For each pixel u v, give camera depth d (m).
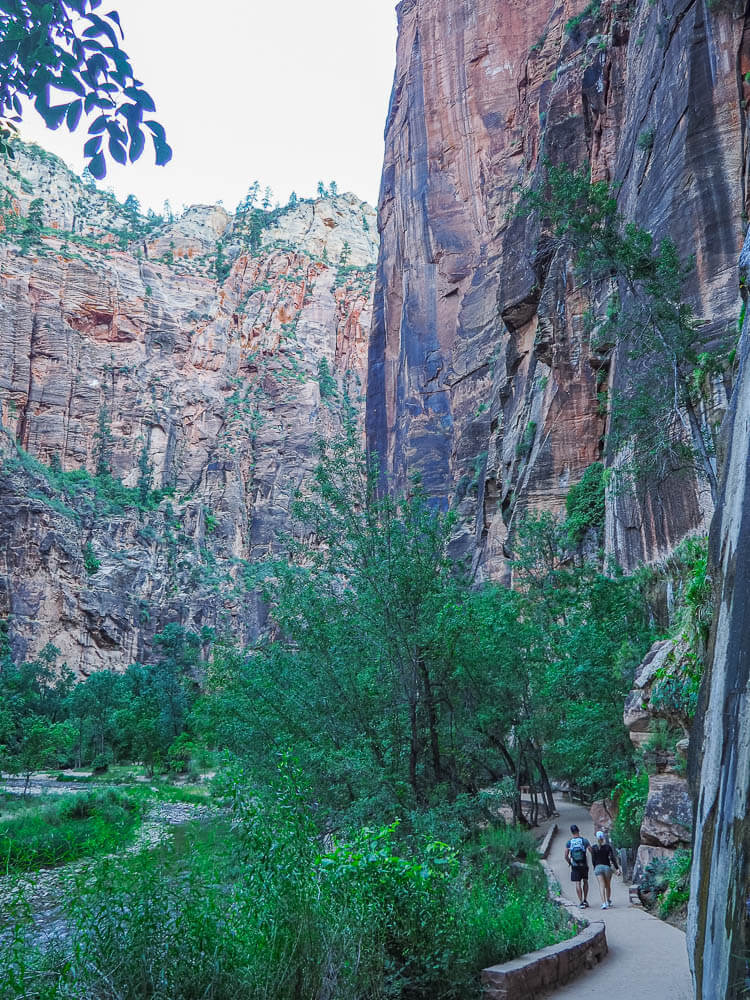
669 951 9.98
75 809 27.94
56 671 119.56
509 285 48.19
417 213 77.56
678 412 18.84
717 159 24.09
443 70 77.56
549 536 34.97
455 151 75.44
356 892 6.44
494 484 50.66
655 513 24.48
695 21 25.92
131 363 174.75
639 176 30.00
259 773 16.48
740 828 3.34
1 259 163.12
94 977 4.56
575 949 8.83
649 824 13.95
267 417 194.88
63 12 4.30
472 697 21.59
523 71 66.50
